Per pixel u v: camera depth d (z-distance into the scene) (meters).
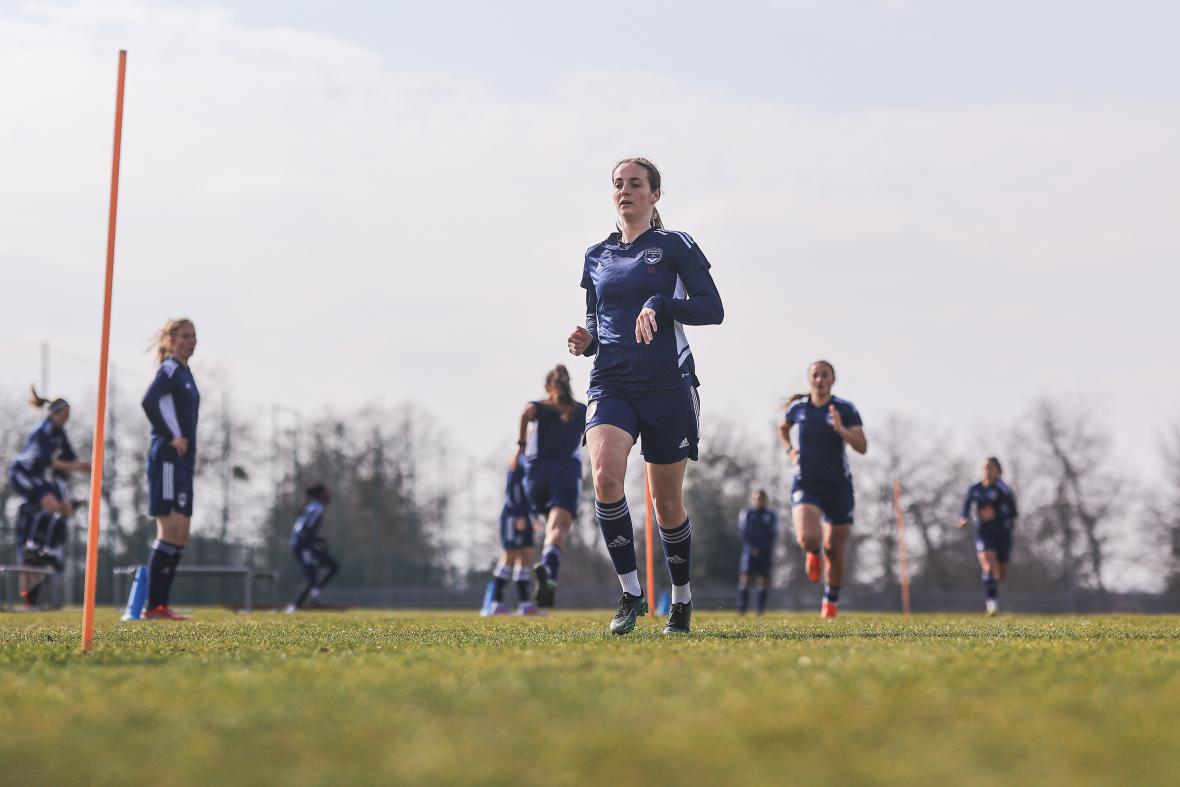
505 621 28.05
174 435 31.52
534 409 39.38
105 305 15.41
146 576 32.16
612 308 18.91
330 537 136.38
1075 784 5.96
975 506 57.00
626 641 15.92
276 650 14.52
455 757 6.73
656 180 19.33
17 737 7.65
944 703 8.57
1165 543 142.75
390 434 141.75
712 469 155.25
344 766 6.62
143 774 6.50
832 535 36.50
